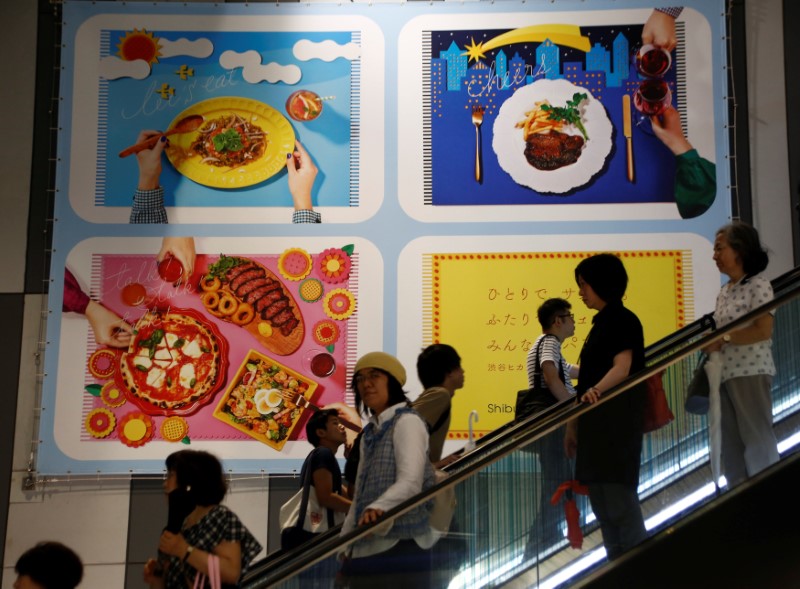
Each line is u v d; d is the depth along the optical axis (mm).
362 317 8055
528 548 4371
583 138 8172
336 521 5922
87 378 8039
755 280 5113
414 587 4238
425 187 8180
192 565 4164
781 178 8086
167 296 8141
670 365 4629
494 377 7891
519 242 8070
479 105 8266
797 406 4664
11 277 8281
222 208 8242
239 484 7887
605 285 4938
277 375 8023
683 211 8039
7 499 7934
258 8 8477
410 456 4289
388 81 8336
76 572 4617
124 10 8492
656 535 4461
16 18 8547
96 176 8297
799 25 8266
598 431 4531
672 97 8188
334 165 8258
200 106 8375
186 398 8008
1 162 8422
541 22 8344
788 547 4430
